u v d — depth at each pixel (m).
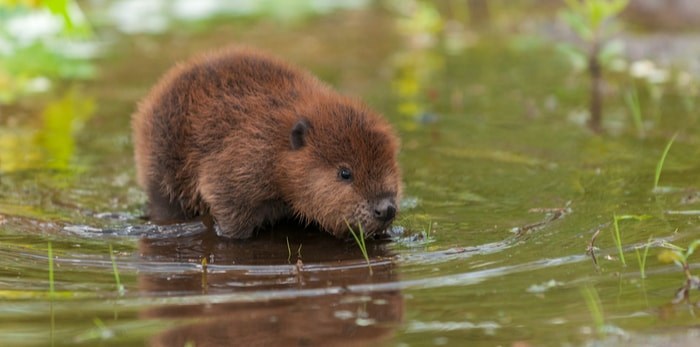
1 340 7.45
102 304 8.27
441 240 9.95
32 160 13.02
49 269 9.20
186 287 8.74
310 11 24.84
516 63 18.62
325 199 10.34
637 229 9.94
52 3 16.98
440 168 12.49
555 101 15.75
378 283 8.73
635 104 14.16
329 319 7.86
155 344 7.38
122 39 21.20
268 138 10.66
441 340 7.37
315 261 9.59
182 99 11.34
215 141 10.95
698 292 8.19
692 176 11.74
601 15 17.41
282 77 11.55
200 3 26.14
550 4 24.41
